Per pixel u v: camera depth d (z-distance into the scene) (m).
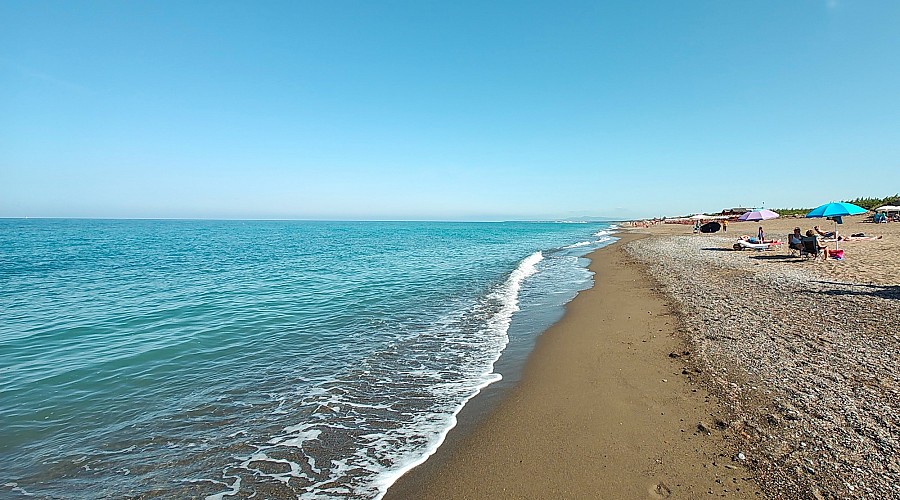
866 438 4.32
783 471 3.97
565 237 64.19
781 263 18.08
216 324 10.70
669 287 14.16
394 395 6.44
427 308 12.53
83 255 32.31
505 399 6.19
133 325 10.67
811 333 7.84
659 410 5.46
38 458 4.81
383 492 4.18
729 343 7.67
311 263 25.55
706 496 3.76
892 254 18.39
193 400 6.30
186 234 74.06
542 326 10.32
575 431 5.12
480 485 4.20
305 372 7.41
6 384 6.91
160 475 4.52
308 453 4.91
